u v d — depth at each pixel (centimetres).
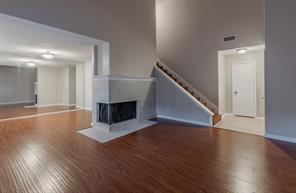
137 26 584
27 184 223
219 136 423
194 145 364
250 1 545
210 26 630
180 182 229
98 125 509
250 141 384
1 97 1038
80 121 593
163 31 765
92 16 445
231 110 684
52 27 370
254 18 539
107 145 366
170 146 360
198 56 664
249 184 222
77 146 359
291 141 374
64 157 305
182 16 704
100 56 520
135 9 577
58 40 498
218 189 212
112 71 498
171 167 270
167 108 636
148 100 628
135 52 577
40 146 357
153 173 252
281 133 388
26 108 896
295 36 360
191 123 563
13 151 329
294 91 367
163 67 753
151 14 647
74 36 429
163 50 766
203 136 425
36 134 441
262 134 434
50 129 491
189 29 685
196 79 672
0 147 349
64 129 491
